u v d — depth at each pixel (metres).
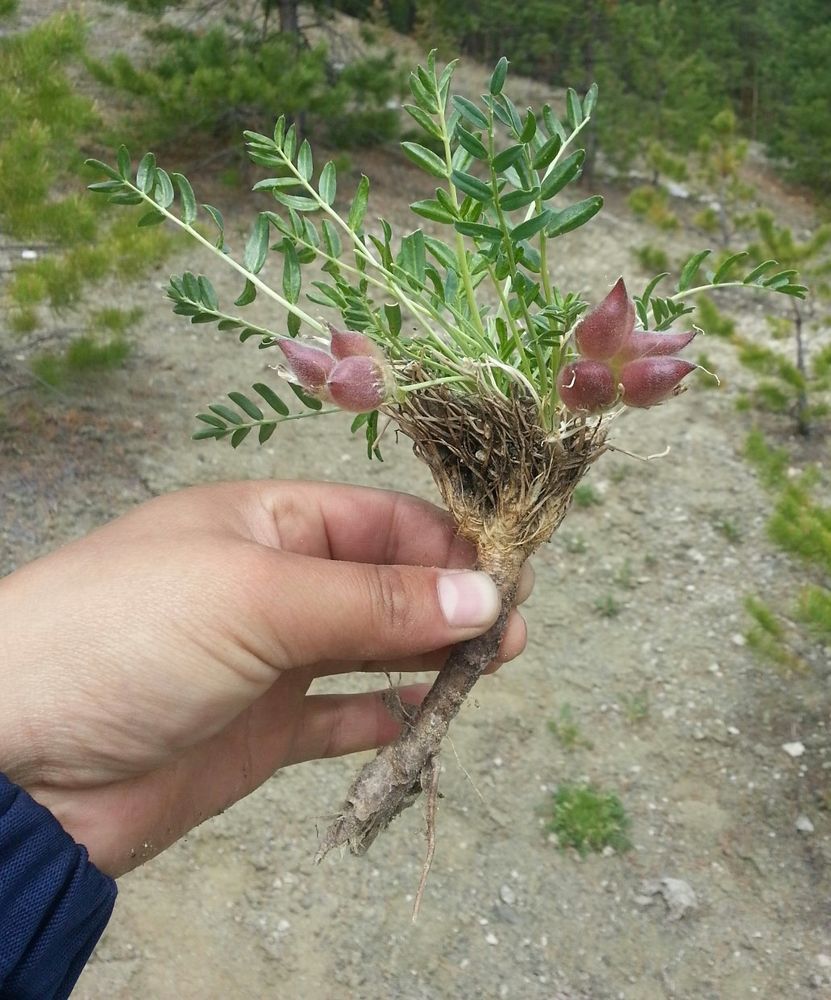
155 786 0.24
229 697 0.21
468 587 0.21
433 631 0.21
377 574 0.21
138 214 0.60
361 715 0.29
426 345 0.20
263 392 0.22
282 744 0.28
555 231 0.17
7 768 0.19
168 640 0.19
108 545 0.21
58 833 0.18
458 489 0.22
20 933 0.17
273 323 0.77
